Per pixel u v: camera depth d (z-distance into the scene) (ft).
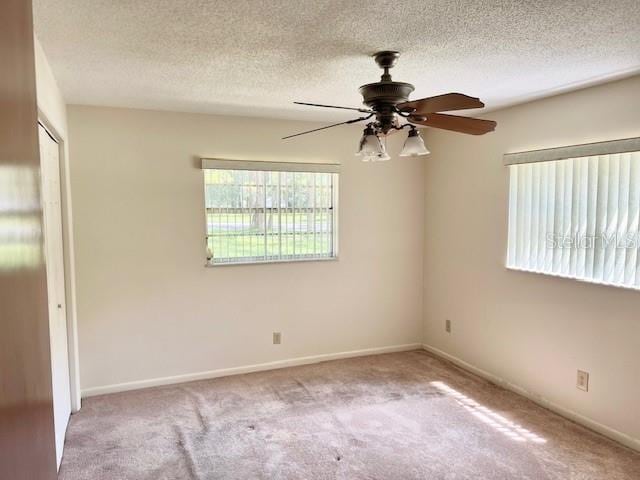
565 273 10.24
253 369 13.29
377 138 7.52
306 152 13.50
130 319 11.91
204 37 6.72
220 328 12.85
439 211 14.39
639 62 7.92
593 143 9.39
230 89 9.77
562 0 5.50
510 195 11.68
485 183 12.48
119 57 7.61
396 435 9.48
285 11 5.82
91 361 11.62
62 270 10.21
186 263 12.37
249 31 6.51
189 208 12.30
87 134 11.26
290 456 8.68
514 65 8.12
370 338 14.79
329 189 13.99
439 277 14.53
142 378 12.12
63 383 9.64
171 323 12.33
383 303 14.88
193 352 12.60
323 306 14.07
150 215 11.93
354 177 14.16
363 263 14.49
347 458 8.61
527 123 11.05
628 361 8.95
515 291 11.61
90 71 8.38
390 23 6.25
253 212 13.05
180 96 10.36
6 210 2.35
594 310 9.57
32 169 3.06
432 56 7.60
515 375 11.69
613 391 9.25
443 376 12.84
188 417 10.32
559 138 10.24
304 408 10.78
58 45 7.02
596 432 9.56
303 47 7.14
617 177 9.07
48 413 3.39
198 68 8.24
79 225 11.30
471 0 5.49
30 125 3.04
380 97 7.16
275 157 13.10
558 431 9.62
